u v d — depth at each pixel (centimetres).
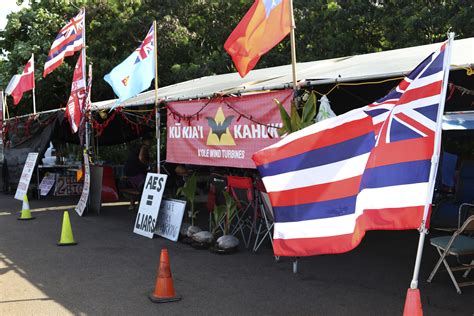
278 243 403
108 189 1366
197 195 1022
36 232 930
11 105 2075
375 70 613
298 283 596
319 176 402
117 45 1944
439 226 749
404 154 385
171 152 888
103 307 519
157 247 794
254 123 701
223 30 1836
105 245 812
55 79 1911
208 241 777
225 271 649
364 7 1500
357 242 385
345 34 1509
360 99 998
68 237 821
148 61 907
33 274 645
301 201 402
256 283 597
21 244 826
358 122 401
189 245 804
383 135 396
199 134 816
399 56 732
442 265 667
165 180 877
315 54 1552
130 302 534
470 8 1229
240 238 838
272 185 403
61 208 1239
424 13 1352
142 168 1202
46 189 1456
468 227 530
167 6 1912
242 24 611
